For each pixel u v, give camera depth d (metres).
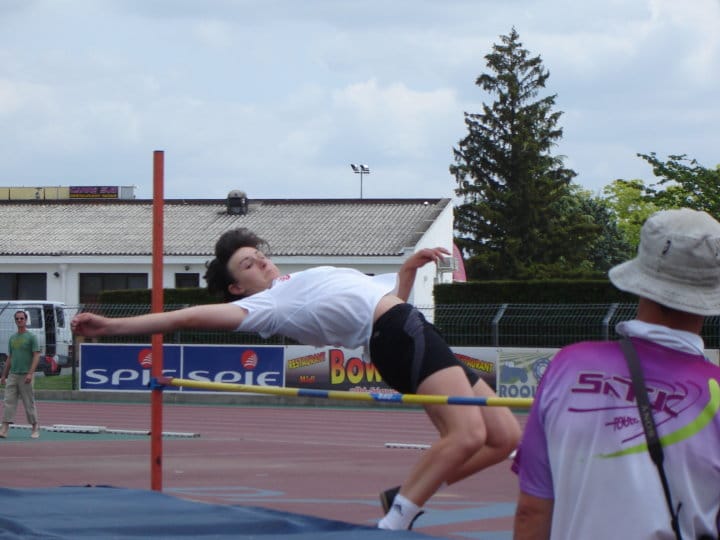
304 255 53.59
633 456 3.84
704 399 3.86
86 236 58.66
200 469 16.31
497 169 79.50
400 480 14.95
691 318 3.99
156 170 10.04
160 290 10.07
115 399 35.31
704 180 45.38
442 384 7.18
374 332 7.45
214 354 34.38
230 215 60.38
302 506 11.94
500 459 7.57
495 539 9.80
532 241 78.31
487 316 30.89
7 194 90.06
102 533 7.15
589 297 36.56
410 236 55.22
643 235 4.02
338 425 26.84
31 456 18.27
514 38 80.31
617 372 3.92
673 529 3.79
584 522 3.89
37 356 22.48
